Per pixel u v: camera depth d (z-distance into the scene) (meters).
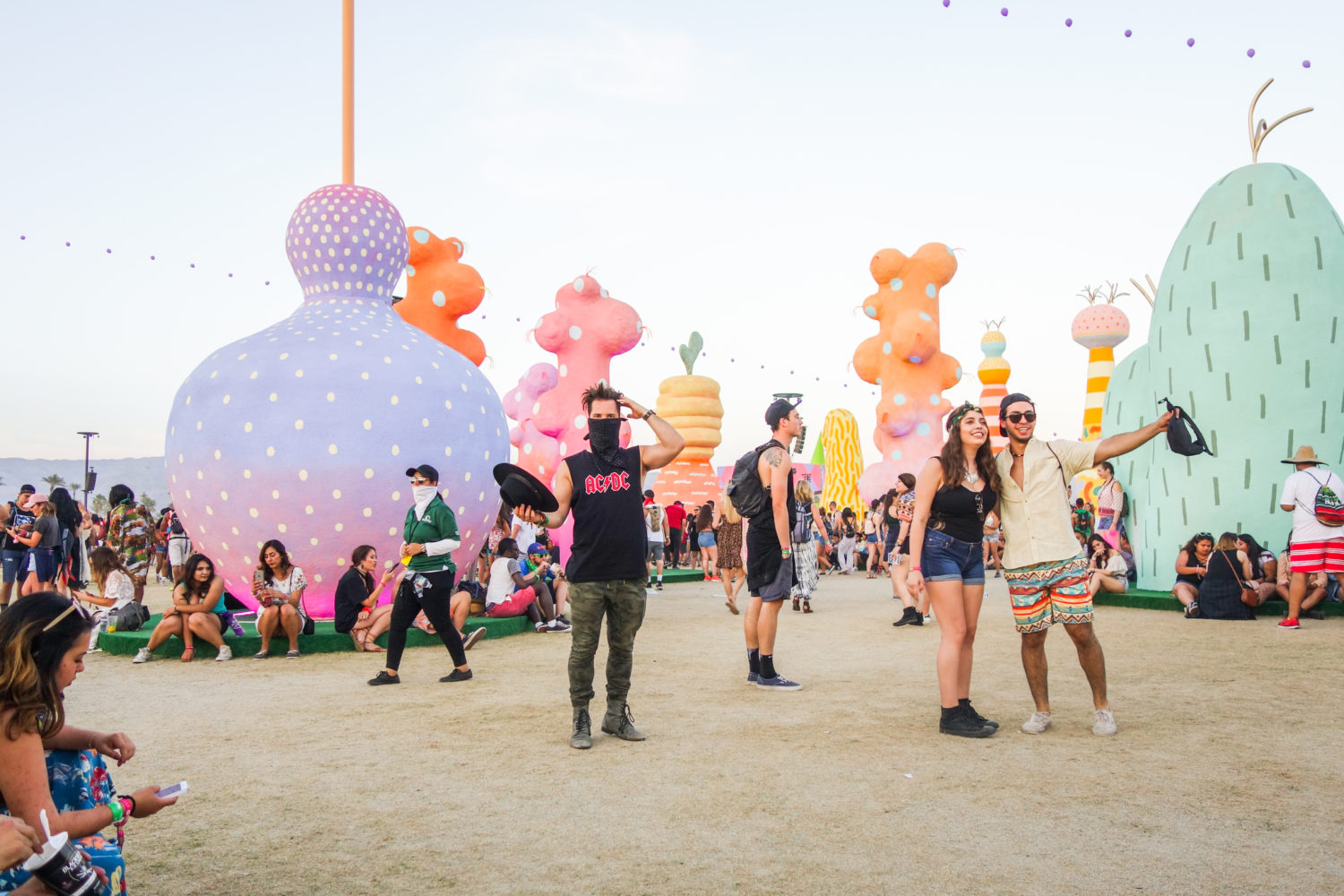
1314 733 5.07
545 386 20.45
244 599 10.29
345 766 4.69
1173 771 4.36
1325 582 10.24
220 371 9.96
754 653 6.74
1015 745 4.87
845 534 20.27
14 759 2.18
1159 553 12.44
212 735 5.41
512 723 5.63
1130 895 2.98
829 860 3.31
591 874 3.21
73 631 2.31
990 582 16.58
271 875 3.26
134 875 3.27
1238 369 11.69
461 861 3.37
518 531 13.04
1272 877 3.12
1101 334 21.31
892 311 25.03
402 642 7.15
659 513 16.39
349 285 11.06
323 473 9.46
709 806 3.93
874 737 5.10
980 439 5.15
